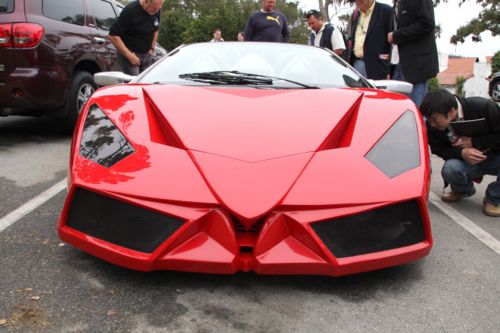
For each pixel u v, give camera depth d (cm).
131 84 235
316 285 174
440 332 147
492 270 195
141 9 443
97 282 170
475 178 294
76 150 185
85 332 140
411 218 172
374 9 485
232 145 175
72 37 431
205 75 249
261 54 283
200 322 147
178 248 158
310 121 191
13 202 259
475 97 270
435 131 283
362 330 146
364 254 164
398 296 169
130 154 175
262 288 169
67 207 175
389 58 492
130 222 163
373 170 172
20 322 143
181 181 162
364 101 212
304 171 166
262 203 156
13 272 176
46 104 401
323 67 269
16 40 370
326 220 159
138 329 143
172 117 192
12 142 425
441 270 193
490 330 149
